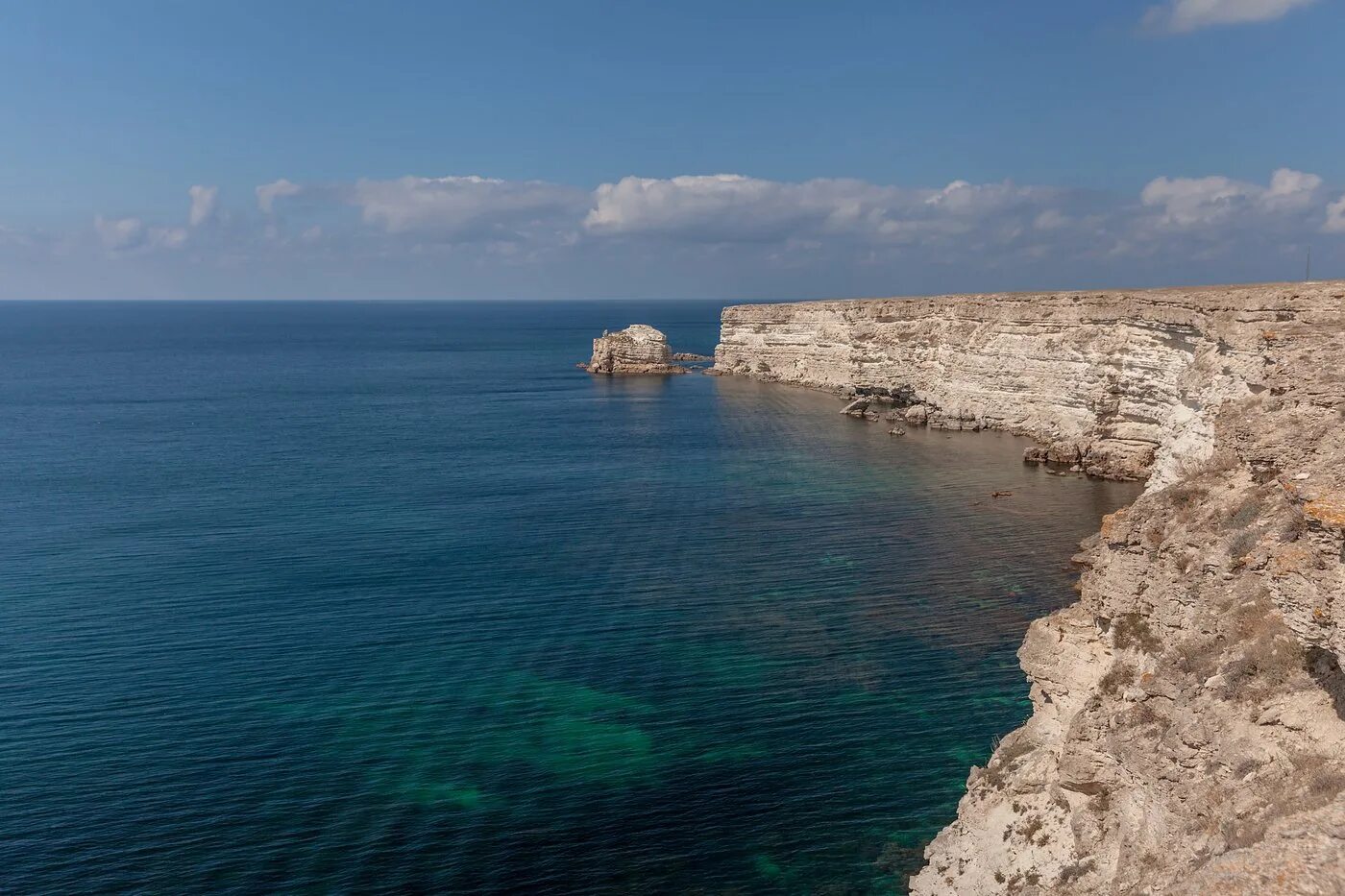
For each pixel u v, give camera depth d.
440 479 84.38
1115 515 27.52
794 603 50.03
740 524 66.81
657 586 53.09
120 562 57.62
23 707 37.94
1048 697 27.55
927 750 34.66
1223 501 23.56
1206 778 18.67
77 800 31.31
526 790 32.16
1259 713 18.33
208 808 30.97
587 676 41.16
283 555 59.22
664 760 34.12
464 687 40.06
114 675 41.03
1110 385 84.12
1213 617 21.14
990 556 58.00
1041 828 25.02
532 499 75.69
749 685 40.12
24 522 67.75
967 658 42.59
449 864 28.19
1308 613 17.19
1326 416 21.45
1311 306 50.34
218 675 41.12
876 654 43.19
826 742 35.28
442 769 33.50
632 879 27.72
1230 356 52.28
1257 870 13.54
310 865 28.05
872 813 30.86
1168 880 17.34
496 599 50.94
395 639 45.38
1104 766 23.25
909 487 78.75
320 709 38.00
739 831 30.02
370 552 59.88
